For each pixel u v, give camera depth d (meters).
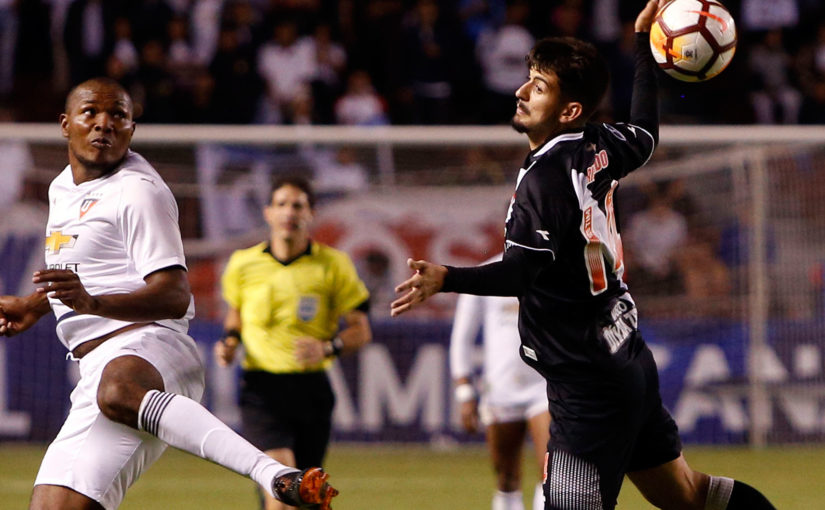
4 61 58.28
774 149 42.88
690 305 42.47
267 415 22.62
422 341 41.75
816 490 33.19
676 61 17.19
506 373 24.48
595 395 15.58
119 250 16.00
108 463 15.48
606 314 15.59
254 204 42.03
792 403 42.47
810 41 64.50
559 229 14.88
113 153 16.19
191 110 54.94
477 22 60.75
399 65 58.38
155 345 15.93
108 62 55.75
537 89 15.78
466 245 42.19
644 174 42.88
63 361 40.91
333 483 34.25
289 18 57.97
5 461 38.00
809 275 42.88
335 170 42.16
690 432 42.06
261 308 23.16
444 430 41.72
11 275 40.53
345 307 23.78
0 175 40.78
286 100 56.53
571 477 15.57
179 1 57.38
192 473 36.59
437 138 41.25
